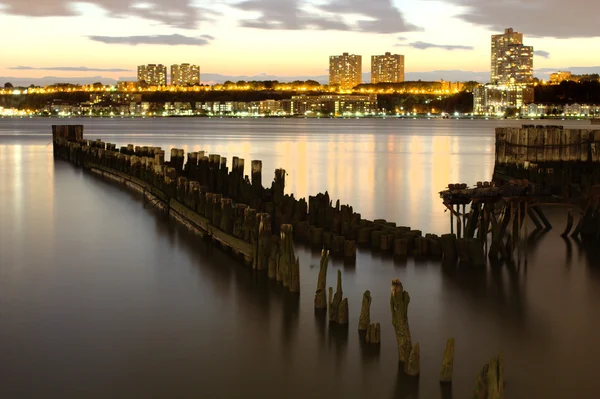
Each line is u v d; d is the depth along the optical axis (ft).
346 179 166.61
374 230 84.28
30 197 130.93
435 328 57.47
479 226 81.56
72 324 59.06
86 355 52.65
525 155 128.57
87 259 80.74
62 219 106.73
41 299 65.82
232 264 77.61
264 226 74.08
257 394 46.44
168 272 74.54
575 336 55.62
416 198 131.64
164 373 49.55
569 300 64.39
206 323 58.90
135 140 383.45
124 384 47.88
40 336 56.39
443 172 187.01
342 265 75.61
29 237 93.50
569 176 118.32
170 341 55.16
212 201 90.27
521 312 61.26
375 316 59.82
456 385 47.03
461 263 76.38
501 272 73.46
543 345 53.88
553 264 76.64
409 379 47.96
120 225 101.30
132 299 65.51
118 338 55.88
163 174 119.03
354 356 51.72
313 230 85.15
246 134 489.67
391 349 52.80
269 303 63.67
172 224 101.76
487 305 63.00
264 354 52.44
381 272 73.00
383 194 137.49
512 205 77.10
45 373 49.57
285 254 68.33
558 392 46.32
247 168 201.77
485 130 631.97
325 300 62.03
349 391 46.65
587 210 90.58
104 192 137.49
